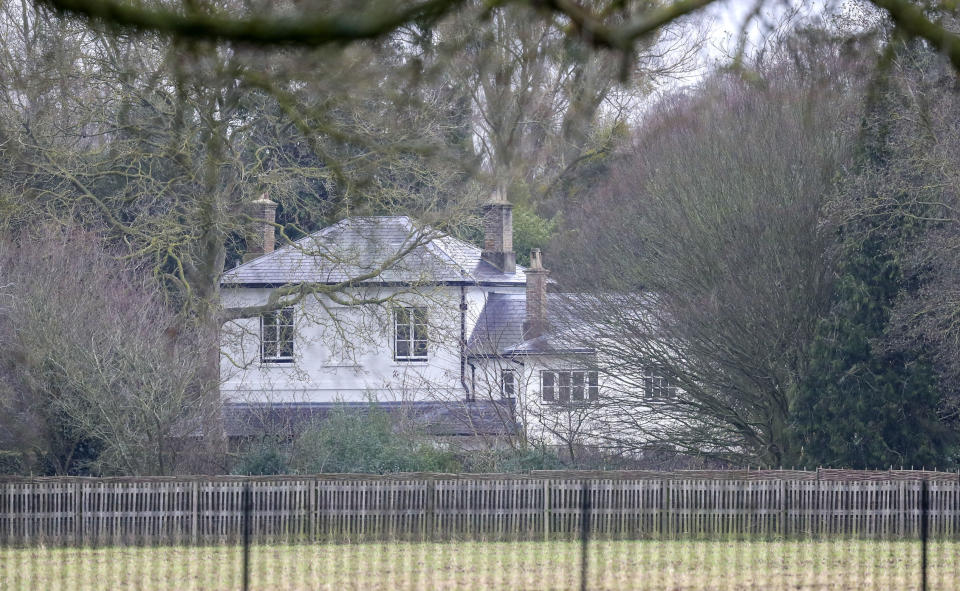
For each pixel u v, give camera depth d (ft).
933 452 349.41
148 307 355.36
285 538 270.67
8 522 269.44
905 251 346.74
